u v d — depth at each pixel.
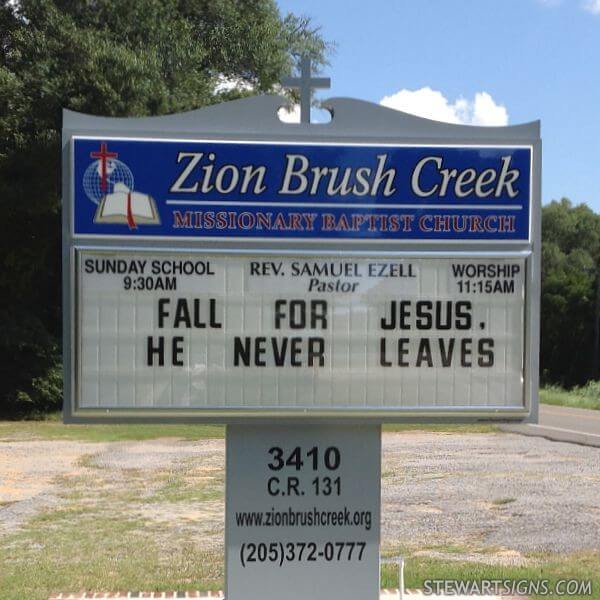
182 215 5.53
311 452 5.62
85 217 5.48
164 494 10.98
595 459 14.63
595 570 7.21
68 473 12.79
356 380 5.60
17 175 21.11
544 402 34.06
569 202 85.00
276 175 5.57
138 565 7.36
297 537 5.60
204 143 5.54
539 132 5.66
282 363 5.57
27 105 20.34
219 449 15.69
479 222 5.64
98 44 20.42
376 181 5.60
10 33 20.91
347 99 5.62
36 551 7.89
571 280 61.06
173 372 5.53
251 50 25.64
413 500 10.61
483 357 5.64
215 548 8.02
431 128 5.64
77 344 5.47
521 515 9.67
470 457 14.86
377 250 5.62
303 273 5.58
